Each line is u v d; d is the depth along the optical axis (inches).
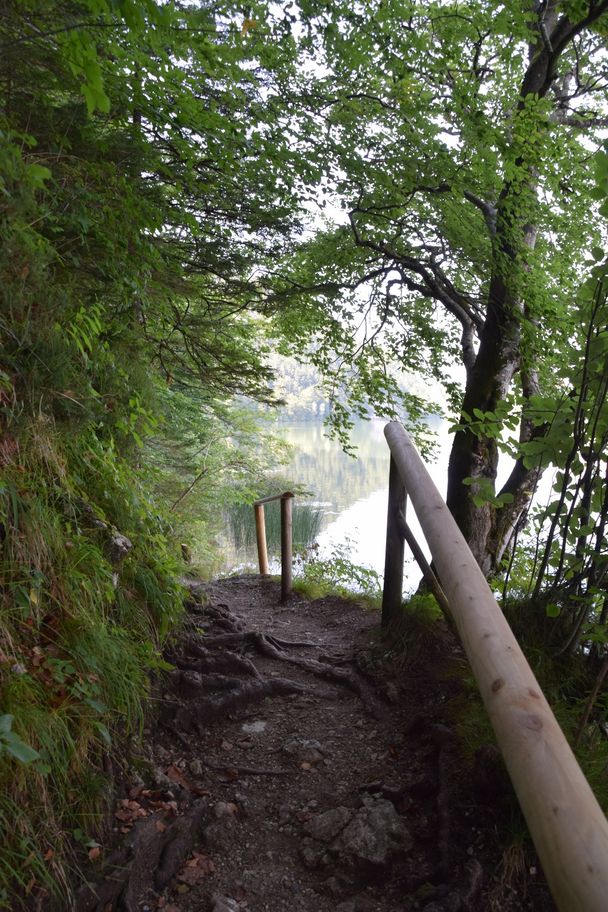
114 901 75.6
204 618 162.2
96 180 151.4
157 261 171.3
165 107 154.5
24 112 147.8
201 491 446.9
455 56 241.3
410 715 118.4
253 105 206.5
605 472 102.6
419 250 327.3
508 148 218.7
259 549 311.3
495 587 128.3
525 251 255.4
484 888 74.6
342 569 283.3
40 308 110.1
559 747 41.0
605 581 106.2
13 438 97.2
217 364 328.8
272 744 114.7
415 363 359.6
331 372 370.9
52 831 74.3
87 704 85.4
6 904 65.5
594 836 34.0
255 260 285.0
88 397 116.8
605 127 309.1
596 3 221.5
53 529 94.8
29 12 121.5
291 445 604.7
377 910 77.0
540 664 103.3
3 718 59.9
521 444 112.4
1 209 104.4
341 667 143.5
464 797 87.8
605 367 98.7
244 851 88.6
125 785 92.4
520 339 271.4
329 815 92.1
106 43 133.4
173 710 115.3
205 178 231.8
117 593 110.0
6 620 81.7
